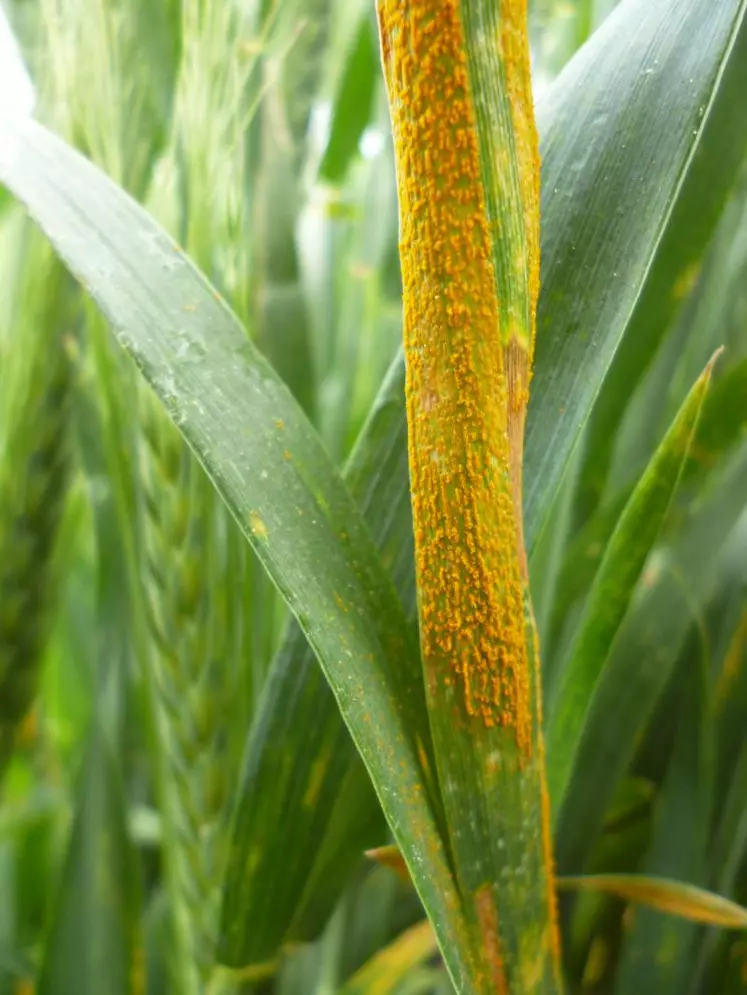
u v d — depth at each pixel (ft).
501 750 0.25
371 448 0.34
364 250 0.90
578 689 0.38
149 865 0.78
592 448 0.52
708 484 0.59
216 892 0.48
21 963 0.78
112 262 0.28
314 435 0.28
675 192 0.29
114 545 0.65
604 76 0.31
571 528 0.54
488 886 0.26
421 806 0.26
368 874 0.60
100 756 0.57
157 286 0.28
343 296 0.89
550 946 0.28
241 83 0.43
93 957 0.55
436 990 0.63
